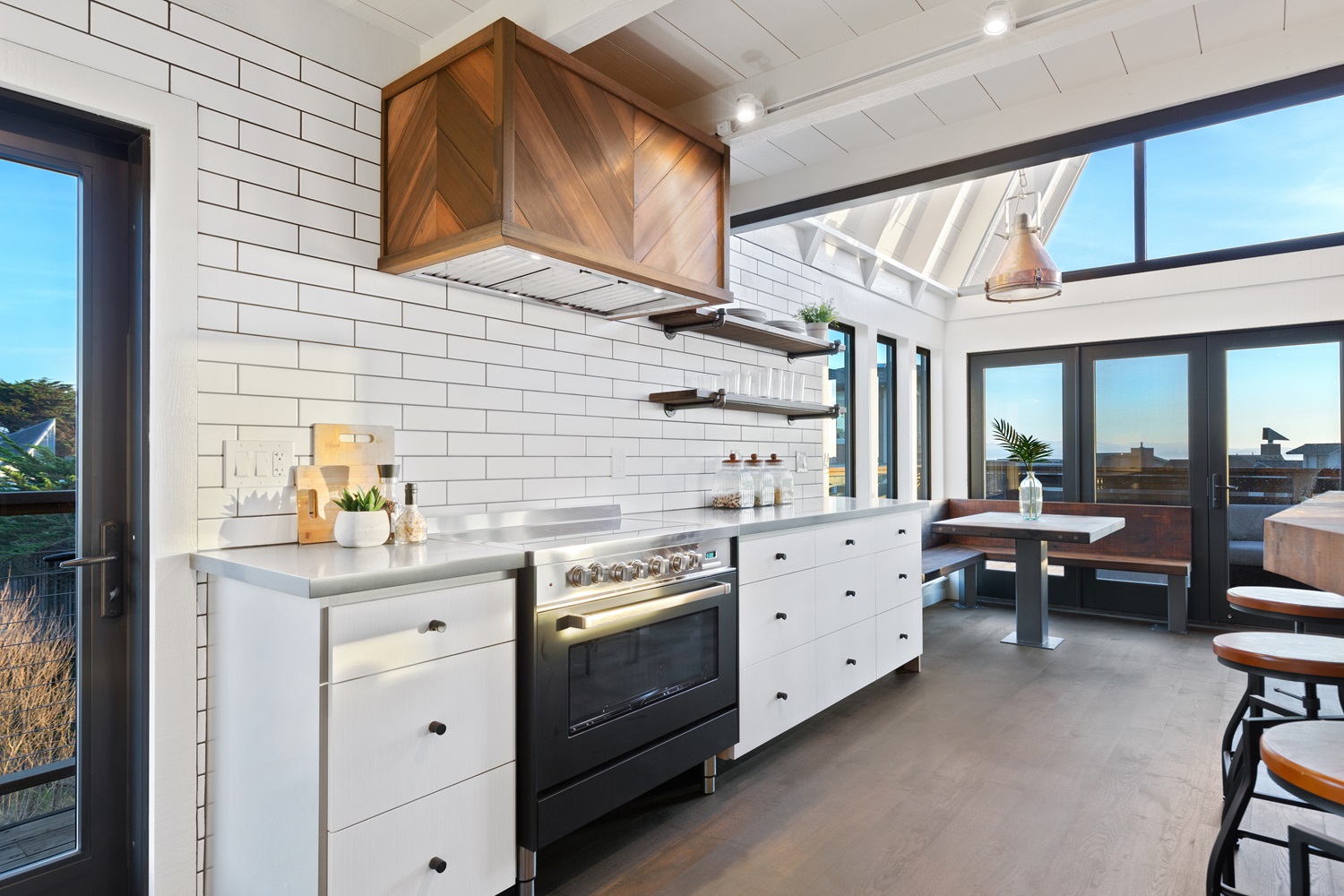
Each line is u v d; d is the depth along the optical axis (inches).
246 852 70.6
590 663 83.7
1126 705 138.5
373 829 64.5
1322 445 193.8
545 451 109.6
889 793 102.3
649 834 91.6
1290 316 195.0
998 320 241.6
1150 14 81.3
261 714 68.4
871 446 202.8
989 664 167.2
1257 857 85.8
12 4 64.6
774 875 82.5
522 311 106.9
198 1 76.2
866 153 127.0
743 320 133.5
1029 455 201.8
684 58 102.6
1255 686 90.7
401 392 91.9
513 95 79.4
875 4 91.2
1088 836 90.3
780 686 115.2
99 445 74.0
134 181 75.2
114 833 74.7
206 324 75.9
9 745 69.6
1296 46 92.6
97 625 73.9
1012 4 85.0
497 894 75.2
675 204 102.0
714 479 144.4
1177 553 208.4
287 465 81.7
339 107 87.5
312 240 84.4
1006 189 234.8
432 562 68.7
